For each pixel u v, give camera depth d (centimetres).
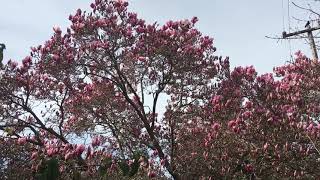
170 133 1697
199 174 1465
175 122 1664
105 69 1712
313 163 1329
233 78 1662
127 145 1647
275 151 1322
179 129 1652
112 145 1708
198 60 1725
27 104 1652
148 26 1717
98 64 1712
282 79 1648
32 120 1681
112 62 1717
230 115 1518
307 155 1313
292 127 1349
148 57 1720
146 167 1153
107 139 1708
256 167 1345
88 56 1705
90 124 1698
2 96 1614
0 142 1203
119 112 1745
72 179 657
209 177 1434
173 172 1515
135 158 570
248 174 1359
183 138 1588
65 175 666
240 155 1373
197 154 1473
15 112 1634
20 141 1153
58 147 809
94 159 890
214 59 1748
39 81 1711
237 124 1374
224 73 1734
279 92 1536
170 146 1672
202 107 1666
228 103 1528
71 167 670
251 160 1350
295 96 1508
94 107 1723
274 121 1370
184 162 1502
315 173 1328
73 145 800
